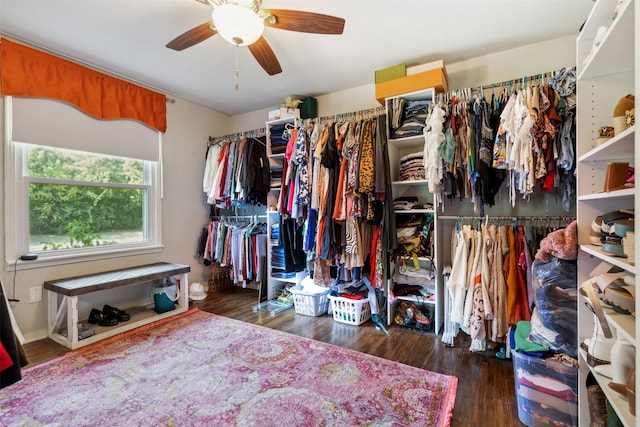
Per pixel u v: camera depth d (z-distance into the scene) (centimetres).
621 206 118
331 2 188
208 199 365
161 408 154
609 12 108
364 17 203
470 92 231
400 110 256
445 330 232
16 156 232
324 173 275
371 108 310
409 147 283
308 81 305
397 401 159
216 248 360
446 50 247
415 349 221
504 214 249
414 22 209
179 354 211
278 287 355
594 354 107
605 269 117
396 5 191
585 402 121
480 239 211
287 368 192
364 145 249
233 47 238
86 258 271
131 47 239
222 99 354
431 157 223
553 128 183
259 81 304
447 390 169
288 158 298
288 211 295
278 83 309
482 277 205
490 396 165
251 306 323
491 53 254
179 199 352
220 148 357
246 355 210
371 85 313
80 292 226
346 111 327
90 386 173
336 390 169
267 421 144
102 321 256
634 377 82
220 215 399
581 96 123
